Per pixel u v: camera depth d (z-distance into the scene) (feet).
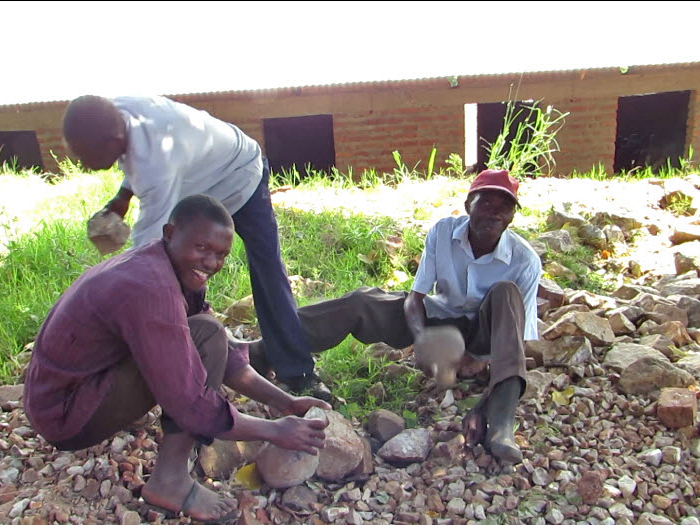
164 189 8.54
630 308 12.52
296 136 39.65
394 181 26.71
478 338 10.39
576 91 30.78
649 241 17.17
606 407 10.16
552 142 31.65
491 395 9.09
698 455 9.00
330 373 11.35
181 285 7.66
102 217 9.44
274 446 8.56
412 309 10.51
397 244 16.65
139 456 9.21
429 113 31.35
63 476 8.86
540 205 19.62
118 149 8.30
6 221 19.13
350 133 31.89
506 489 8.63
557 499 8.46
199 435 7.41
